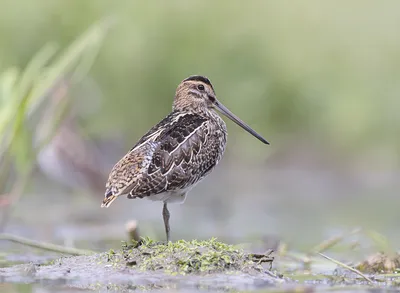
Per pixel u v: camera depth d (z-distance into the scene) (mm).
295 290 8500
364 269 10266
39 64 13508
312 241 12484
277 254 11117
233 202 16656
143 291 8281
